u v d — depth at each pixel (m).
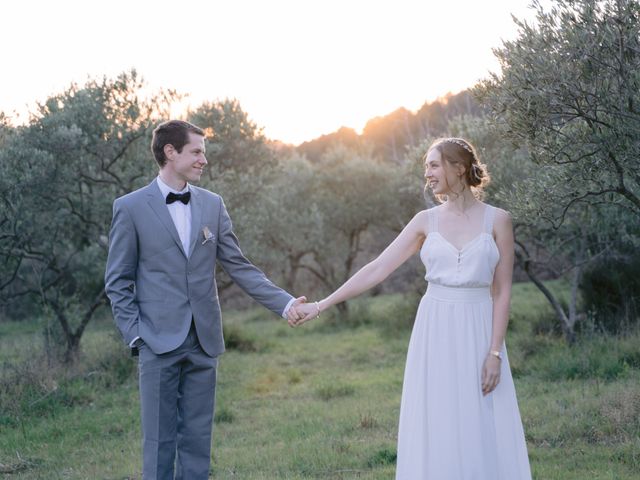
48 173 9.38
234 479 4.94
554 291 16.50
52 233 10.15
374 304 19.39
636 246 9.10
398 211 18.88
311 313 3.98
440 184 3.52
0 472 5.42
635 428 5.41
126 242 3.80
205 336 3.87
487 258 3.44
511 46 4.68
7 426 6.90
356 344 12.91
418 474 3.47
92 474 5.23
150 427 3.77
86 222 10.20
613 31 4.43
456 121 10.44
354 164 18.84
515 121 4.74
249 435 6.44
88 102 9.84
